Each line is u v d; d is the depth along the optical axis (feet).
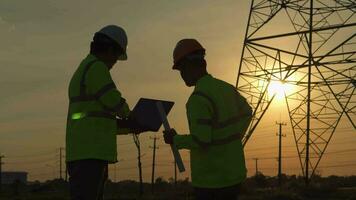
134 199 155.22
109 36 20.57
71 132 19.79
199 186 19.57
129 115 21.15
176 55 20.29
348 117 115.75
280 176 249.96
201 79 20.04
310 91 115.14
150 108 21.48
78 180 19.42
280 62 108.37
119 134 21.48
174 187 236.43
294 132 125.29
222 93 19.85
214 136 19.51
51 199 171.01
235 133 19.93
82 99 19.80
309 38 105.09
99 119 19.67
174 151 20.21
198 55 20.13
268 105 107.14
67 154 19.90
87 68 19.90
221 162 19.47
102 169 19.61
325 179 239.30
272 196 132.46
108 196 172.55
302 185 157.38
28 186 330.54
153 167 249.75
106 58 20.68
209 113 19.34
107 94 19.52
